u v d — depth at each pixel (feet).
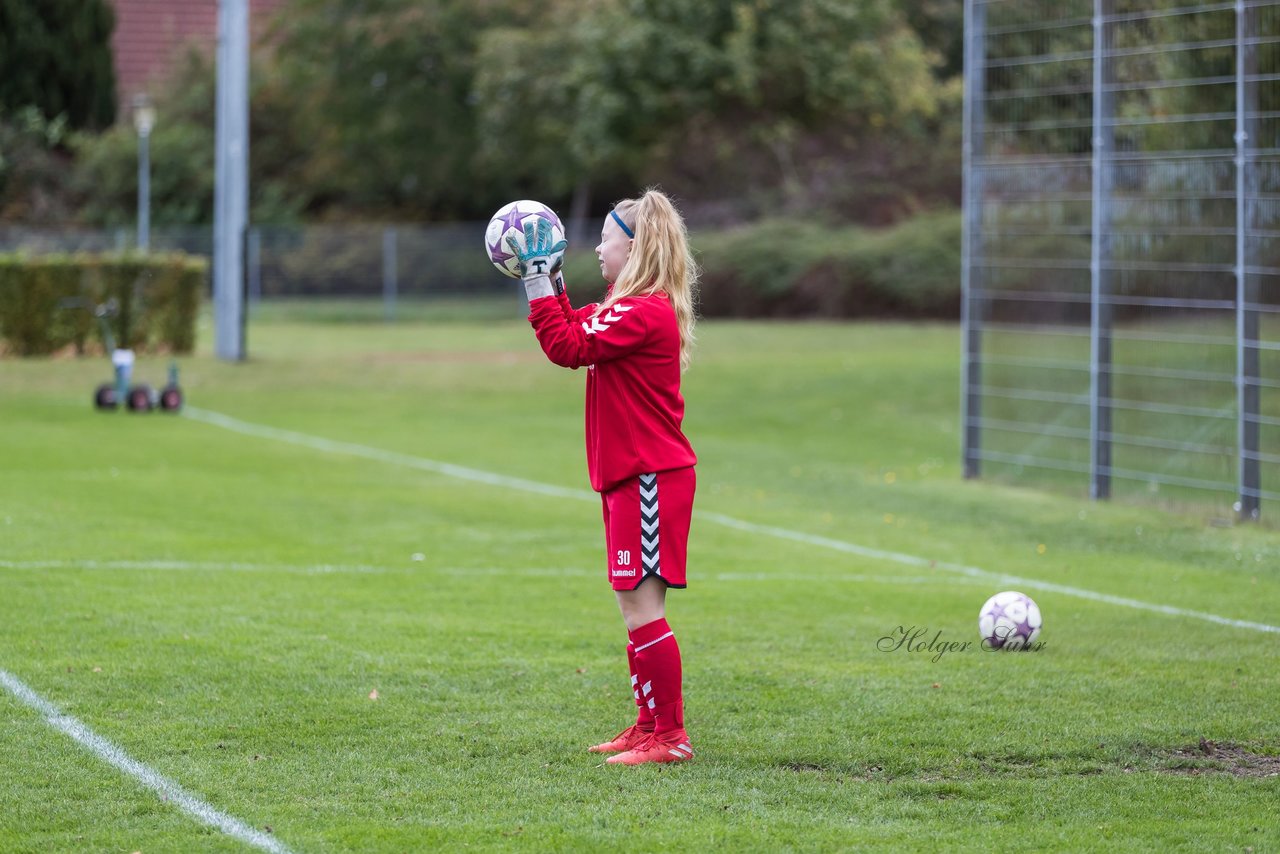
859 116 361.30
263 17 449.48
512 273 51.13
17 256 228.63
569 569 93.86
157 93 419.54
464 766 51.70
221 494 122.21
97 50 400.47
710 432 178.60
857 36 350.02
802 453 161.79
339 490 127.85
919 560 100.58
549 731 56.13
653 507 50.65
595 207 404.36
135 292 235.20
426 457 153.28
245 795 48.24
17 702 58.44
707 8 343.26
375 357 246.68
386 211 422.00
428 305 355.15
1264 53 114.32
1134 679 65.82
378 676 64.03
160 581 84.74
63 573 85.76
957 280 303.48
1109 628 77.77
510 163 391.04
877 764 52.80
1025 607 71.77
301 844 43.80
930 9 395.96
